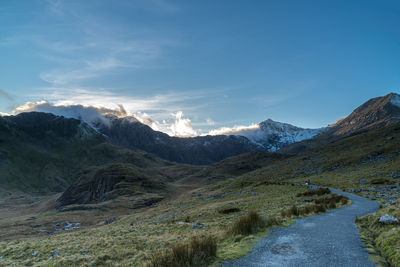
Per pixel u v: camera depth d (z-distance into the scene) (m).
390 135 115.06
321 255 9.98
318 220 18.23
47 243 23.70
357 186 49.75
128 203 167.00
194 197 104.94
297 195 42.44
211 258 10.09
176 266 9.23
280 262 9.27
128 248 17.27
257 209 34.03
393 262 8.85
